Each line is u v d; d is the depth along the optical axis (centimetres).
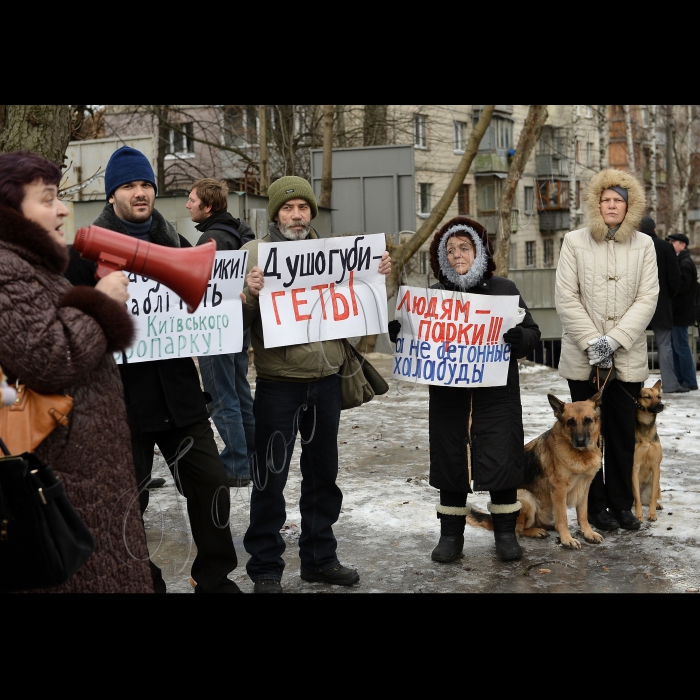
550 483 515
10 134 596
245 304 420
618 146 4472
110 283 284
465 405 479
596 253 534
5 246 262
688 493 618
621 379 524
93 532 272
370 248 440
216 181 614
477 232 482
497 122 3862
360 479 663
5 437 258
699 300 1338
